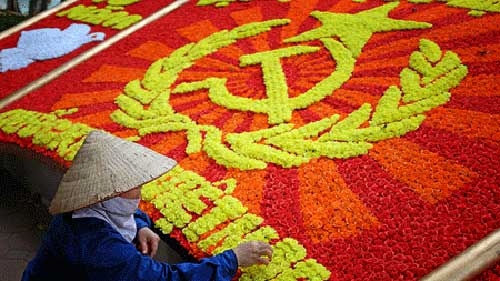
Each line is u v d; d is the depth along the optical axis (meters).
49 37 6.48
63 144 4.60
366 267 3.12
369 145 4.01
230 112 4.71
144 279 2.54
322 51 5.32
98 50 6.11
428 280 2.95
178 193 3.88
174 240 3.57
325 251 3.28
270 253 3.07
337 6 6.06
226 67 5.38
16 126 4.98
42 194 5.07
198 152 4.29
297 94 4.75
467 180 3.57
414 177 3.68
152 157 2.79
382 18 5.61
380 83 4.66
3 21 9.23
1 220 4.93
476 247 3.08
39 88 5.57
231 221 3.60
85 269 2.54
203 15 6.48
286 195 3.74
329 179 3.81
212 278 2.75
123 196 2.68
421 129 4.08
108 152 2.71
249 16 6.23
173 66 5.55
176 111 4.86
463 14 5.36
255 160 4.07
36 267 2.70
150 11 6.79
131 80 5.46
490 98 4.22
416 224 3.33
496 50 4.72
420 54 4.89
